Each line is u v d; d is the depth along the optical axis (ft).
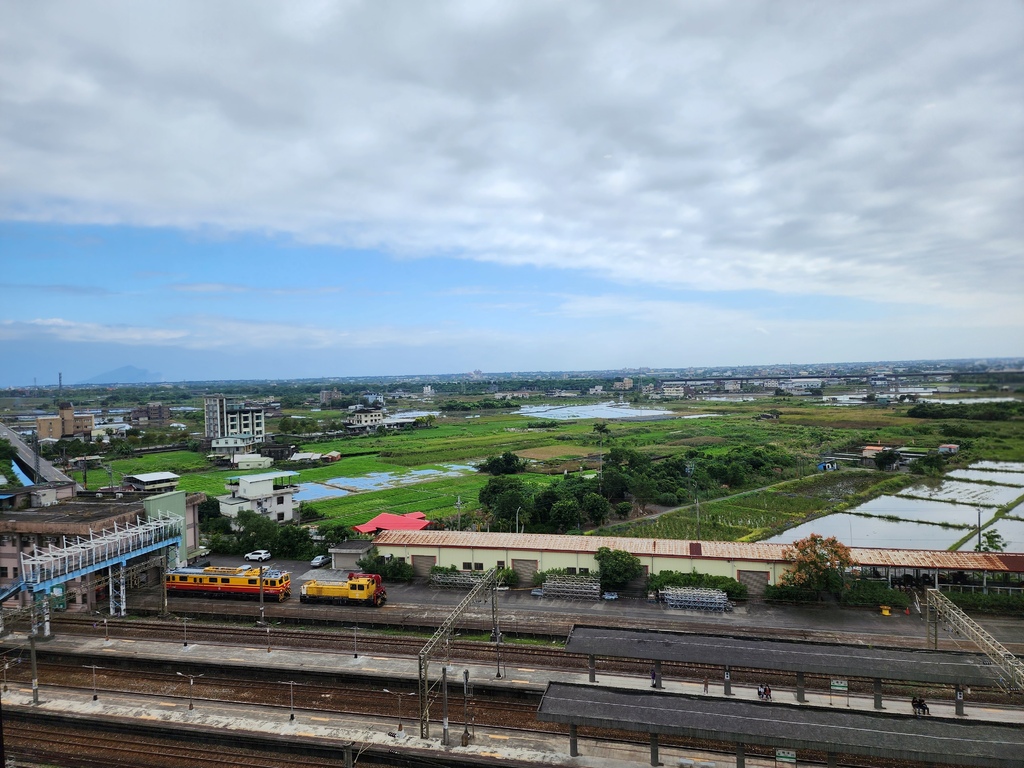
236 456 539.70
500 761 127.54
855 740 110.01
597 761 127.54
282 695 159.22
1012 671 125.49
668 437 632.79
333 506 381.60
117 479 470.80
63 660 181.88
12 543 229.04
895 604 208.33
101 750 137.90
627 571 224.12
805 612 205.87
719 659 137.18
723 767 124.98
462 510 357.00
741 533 304.30
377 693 159.63
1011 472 400.47
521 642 186.80
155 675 171.73
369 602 216.74
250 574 228.84
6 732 145.28
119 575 217.36
